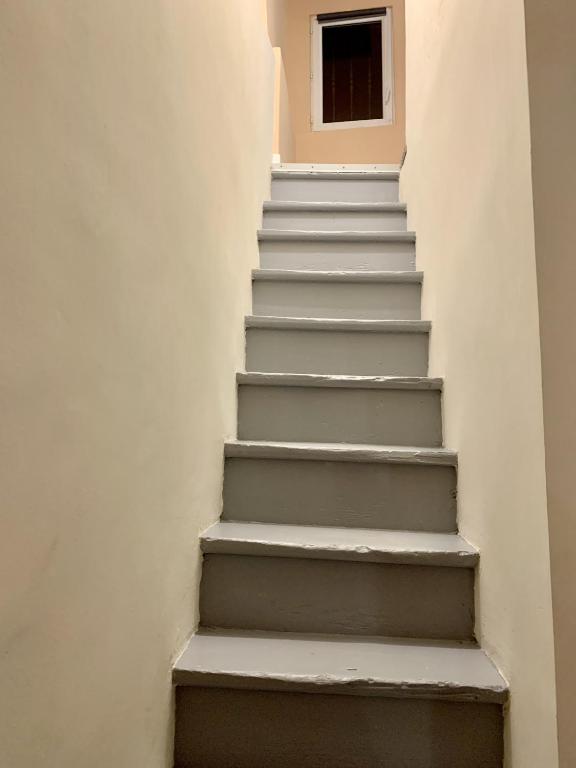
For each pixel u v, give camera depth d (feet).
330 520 4.56
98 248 2.26
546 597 2.57
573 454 2.59
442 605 3.84
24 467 1.75
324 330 6.04
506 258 3.20
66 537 2.02
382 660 3.46
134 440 2.65
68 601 2.03
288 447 4.59
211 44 4.34
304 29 15.71
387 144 15.12
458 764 3.18
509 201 3.13
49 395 1.89
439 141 5.49
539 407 2.67
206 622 3.89
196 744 3.28
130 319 2.60
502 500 3.27
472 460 4.01
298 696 3.27
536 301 2.71
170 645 3.25
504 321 3.25
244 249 6.07
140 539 2.74
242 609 3.90
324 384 5.28
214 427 4.34
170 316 3.21
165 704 3.13
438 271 5.51
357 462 4.58
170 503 3.22
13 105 1.68
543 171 2.75
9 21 1.66
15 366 1.70
